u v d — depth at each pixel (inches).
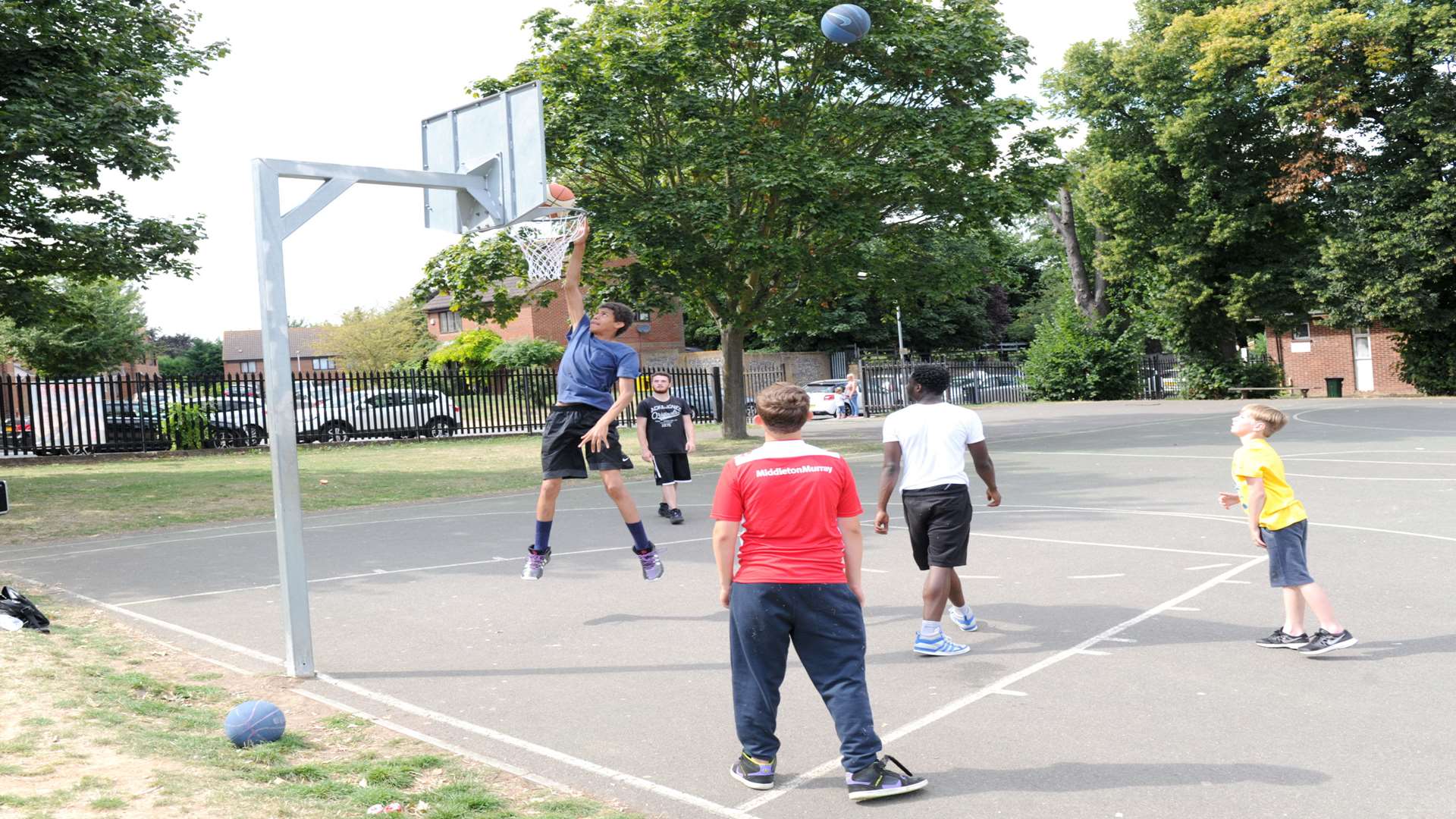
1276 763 173.3
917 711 207.5
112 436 1016.9
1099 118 1625.2
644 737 196.7
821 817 158.6
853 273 995.9
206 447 1054.4
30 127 589.3
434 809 158.9
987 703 210.7
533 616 302.2
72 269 735.1
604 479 294.7
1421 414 1031.0
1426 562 333.1
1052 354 1776.6
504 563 396.2
